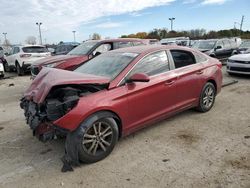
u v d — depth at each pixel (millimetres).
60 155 4133
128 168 3674
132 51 4871
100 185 3314
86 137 3707
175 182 3299
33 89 4230
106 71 4473
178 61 5176
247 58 9984
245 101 6738
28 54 13992
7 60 15617
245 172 3438
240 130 4820
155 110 4621
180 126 5113
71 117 3557
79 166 3768
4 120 5965
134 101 4215
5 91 9703
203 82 5594
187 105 5316
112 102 3922
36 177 3543
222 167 3582
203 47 16000
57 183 3391
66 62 8016
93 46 8672
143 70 4488
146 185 3270
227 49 16219
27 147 4461
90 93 3932
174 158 3889
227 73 11414
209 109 5984
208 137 4570
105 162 3859
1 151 4336
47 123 3760
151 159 3891
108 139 3977
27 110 4324
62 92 3916
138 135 4754
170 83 4805
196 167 3615
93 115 3750
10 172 3691
